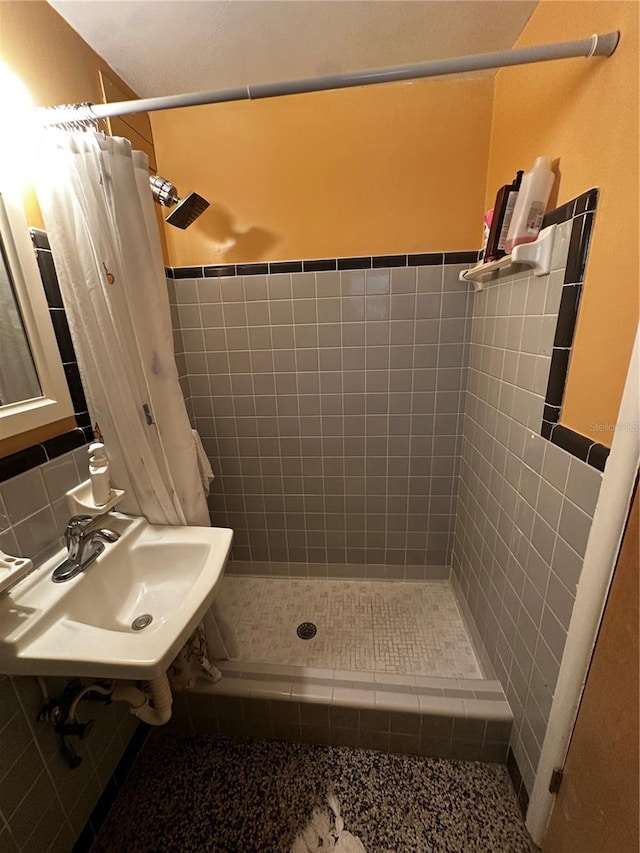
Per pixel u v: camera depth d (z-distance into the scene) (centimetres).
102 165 94
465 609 168
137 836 109
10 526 86
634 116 68
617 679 72
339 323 164
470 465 163
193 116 148
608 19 75
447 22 108
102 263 97
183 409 121
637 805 66
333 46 118
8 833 83
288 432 181
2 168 86
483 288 146
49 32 100
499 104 132
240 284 164
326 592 192
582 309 85
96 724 111
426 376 167
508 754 122
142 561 112
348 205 151
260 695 128
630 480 67
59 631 79
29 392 95
